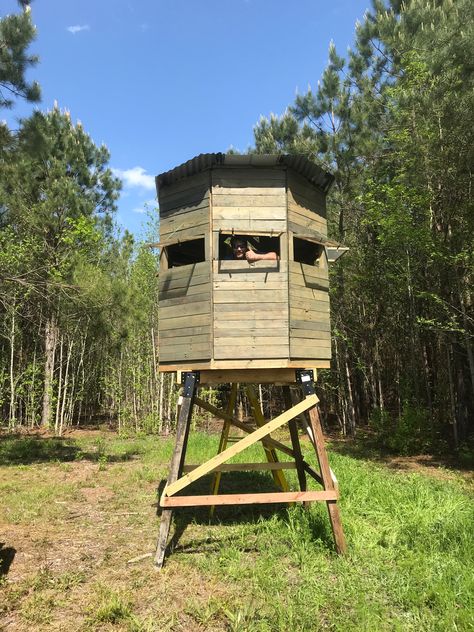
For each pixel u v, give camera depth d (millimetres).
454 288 11172
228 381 5703
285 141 16016
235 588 4340
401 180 11438
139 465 10141
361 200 12445
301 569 4703
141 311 13805
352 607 3980
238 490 7777
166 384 17219
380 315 14930
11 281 12211
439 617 3773
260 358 5383
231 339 5387
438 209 11562
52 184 14953
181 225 5871
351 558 4902
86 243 15836
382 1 14719
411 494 6922
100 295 12906
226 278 5473
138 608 4012
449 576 4367
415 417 11859
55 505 7031
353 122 13672
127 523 6281
